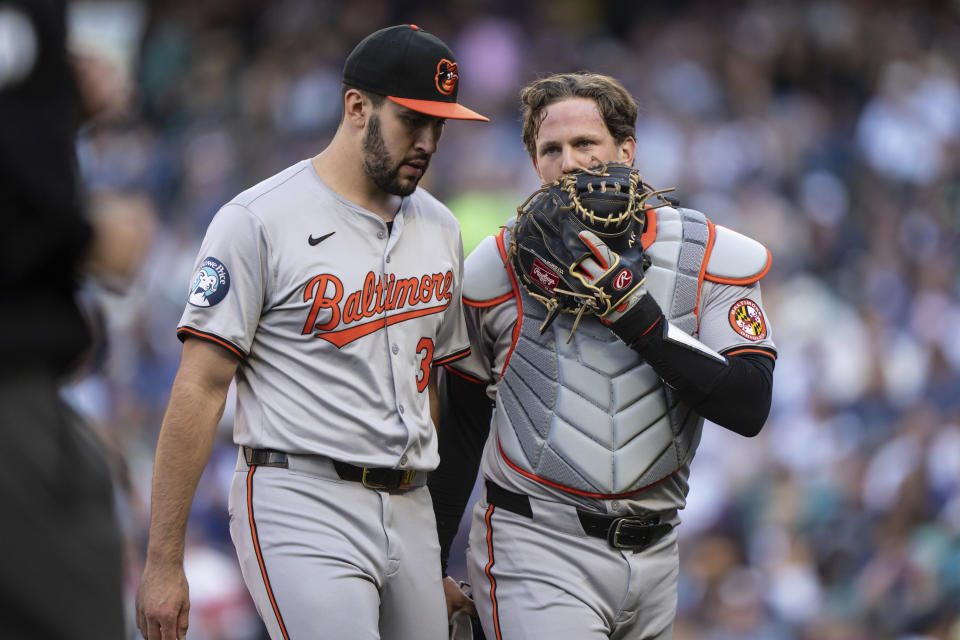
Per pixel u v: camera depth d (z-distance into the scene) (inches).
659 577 461.7
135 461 1143.6
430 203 465.4
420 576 441.7
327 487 422.9
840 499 1077.1
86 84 272.2
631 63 1813.5
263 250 421.4
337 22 1935.3
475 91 1745.8
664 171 1608.0
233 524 436.1
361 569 422.6
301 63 1863.9
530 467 452.8
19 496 259.6
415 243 448.1
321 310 422.3
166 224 1627.7
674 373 429.4
